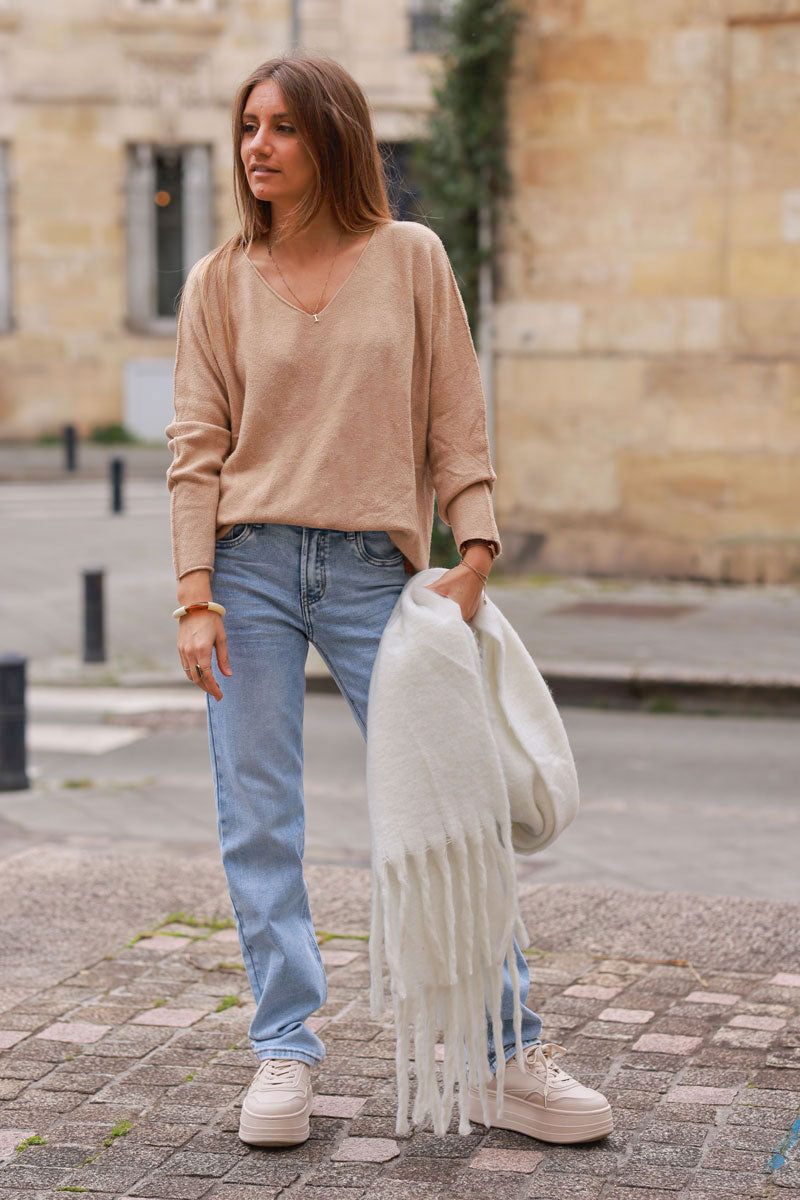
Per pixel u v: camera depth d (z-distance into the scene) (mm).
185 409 2904
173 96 26250
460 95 12023
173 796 6484
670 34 11758
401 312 2824
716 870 5234
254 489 2822
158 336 26859
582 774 7000
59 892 4586
